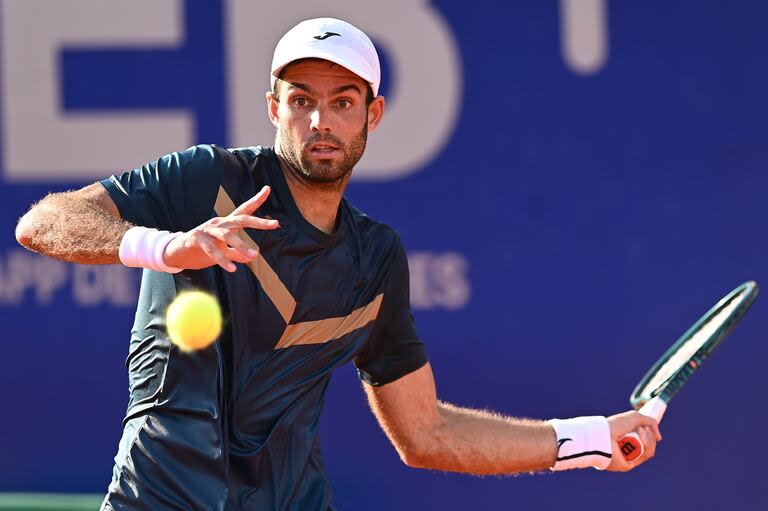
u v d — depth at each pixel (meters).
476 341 22.05
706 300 21.69
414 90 22.16
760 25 21.53
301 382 11.60
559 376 21.91
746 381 21.66
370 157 22.23
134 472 10.97
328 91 10.98
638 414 13.55
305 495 11.76
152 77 22.59
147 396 11.09
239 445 11.21
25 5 22.73
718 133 21.64
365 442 22.25
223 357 11.05
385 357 12.88
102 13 22.62
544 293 21.92
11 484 22.84
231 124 22.48
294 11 22.39
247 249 9.22
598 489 22.03
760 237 21.58
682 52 21.69
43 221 10.34
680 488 21.83
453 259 22.09
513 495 22.16
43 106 22.77
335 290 11.62
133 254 9.74
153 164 11.03
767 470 21.64
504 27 21.98
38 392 22.78
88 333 22.70
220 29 22.47
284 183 11.34
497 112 22.02
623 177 21.77
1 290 22.81
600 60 21.78
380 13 22.22
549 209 21.92
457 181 22.09
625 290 21.78
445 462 13.17
